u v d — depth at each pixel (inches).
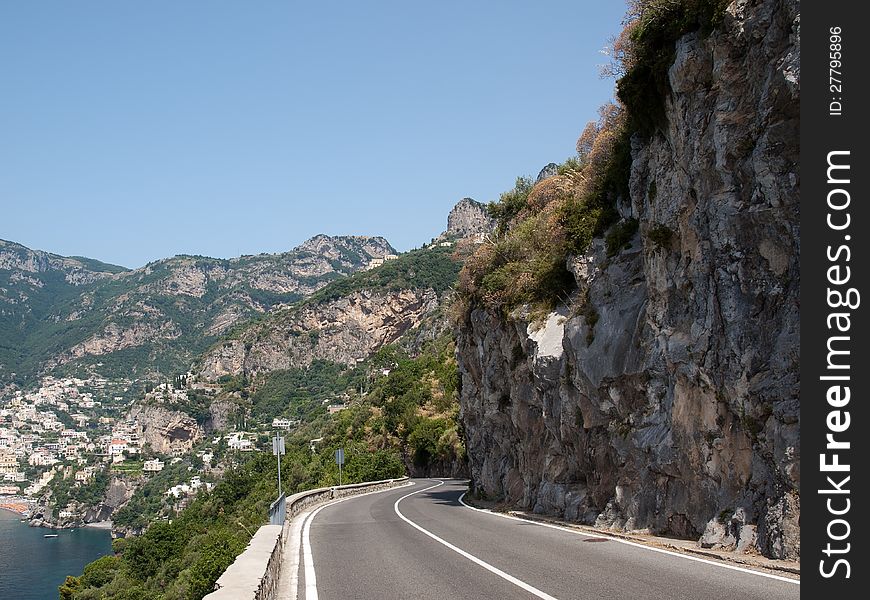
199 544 1882.4
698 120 548.4
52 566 4234.7
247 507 2250.2
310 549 618.5
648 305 636.7
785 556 403.2
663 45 604.7
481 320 1210.0
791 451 419.2
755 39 490.6
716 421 507.2
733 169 508.4
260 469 3147.1
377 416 3631.9
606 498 700.7
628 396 655.1
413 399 3408.0
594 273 770.2
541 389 868.0
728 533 461.7
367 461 2501.2
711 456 511.8
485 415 1233.4
